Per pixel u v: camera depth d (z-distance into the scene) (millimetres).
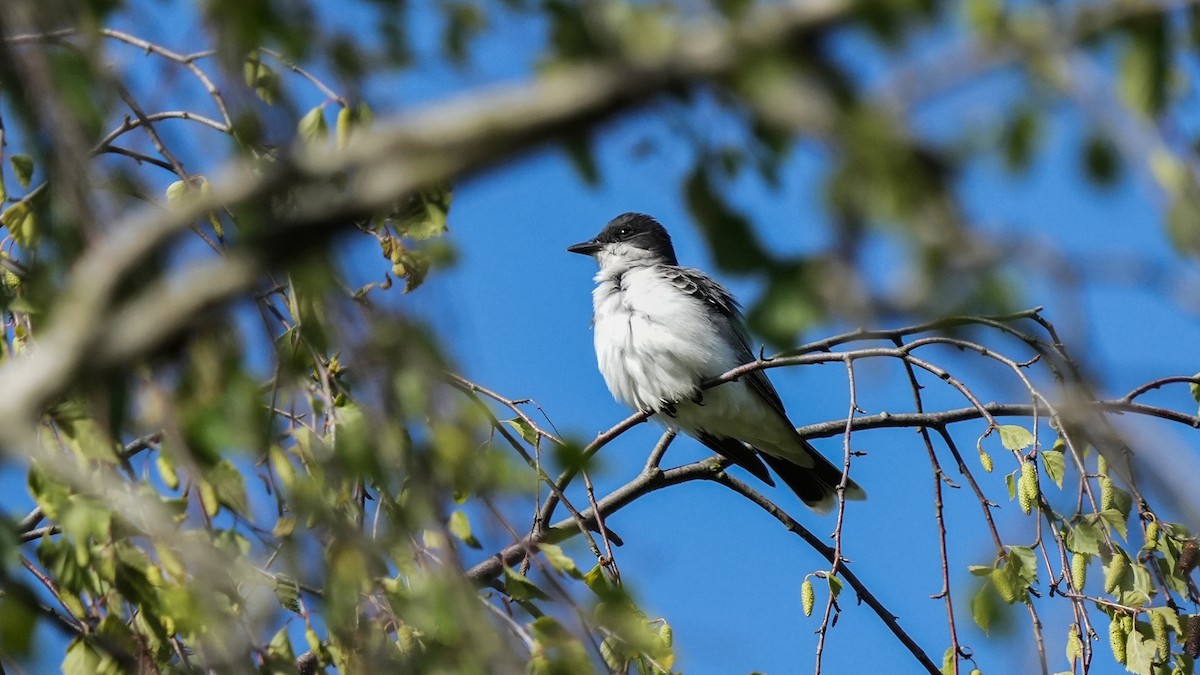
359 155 3742
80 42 5680
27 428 4031
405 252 6996
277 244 3818
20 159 7465
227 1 5273
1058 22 3846
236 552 6047
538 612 6320
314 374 7199
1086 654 8125
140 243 4023
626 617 6418
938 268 3701
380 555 6047
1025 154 4105
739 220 4258
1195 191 3754
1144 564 8562
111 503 6008
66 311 4059
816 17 3607
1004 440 8828
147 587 6055
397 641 6840
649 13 4137
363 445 5762
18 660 6059
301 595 6344
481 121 3537
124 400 5543
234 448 5527
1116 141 4016
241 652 5949
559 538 7465
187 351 5445
